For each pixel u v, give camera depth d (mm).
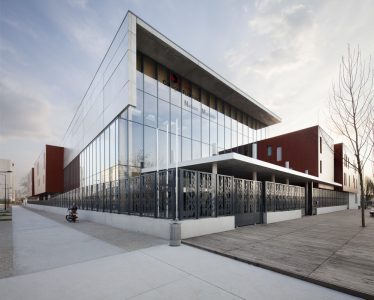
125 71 17000
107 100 20484
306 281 5285
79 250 7996
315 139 29047
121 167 16969
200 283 5113
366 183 56344
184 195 10289
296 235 10773
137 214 12477
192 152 22562
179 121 21750
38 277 5469
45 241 9703
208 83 23906
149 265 6320
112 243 9117
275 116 32719
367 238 10188
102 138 21375
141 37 18109
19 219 21016
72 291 4711
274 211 16984
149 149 18750
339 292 4734
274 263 6273
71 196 25641
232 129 28344
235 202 13422
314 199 25844
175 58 20219
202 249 8070
